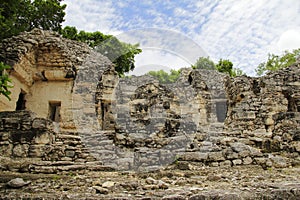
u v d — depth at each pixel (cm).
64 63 1223
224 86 1255
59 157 735
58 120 1272
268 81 1208
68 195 390
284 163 726
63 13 2048
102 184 469
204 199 377
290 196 399
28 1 1733
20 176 543
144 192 420
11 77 1044
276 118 1004
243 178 553
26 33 1206
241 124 1141
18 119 736
